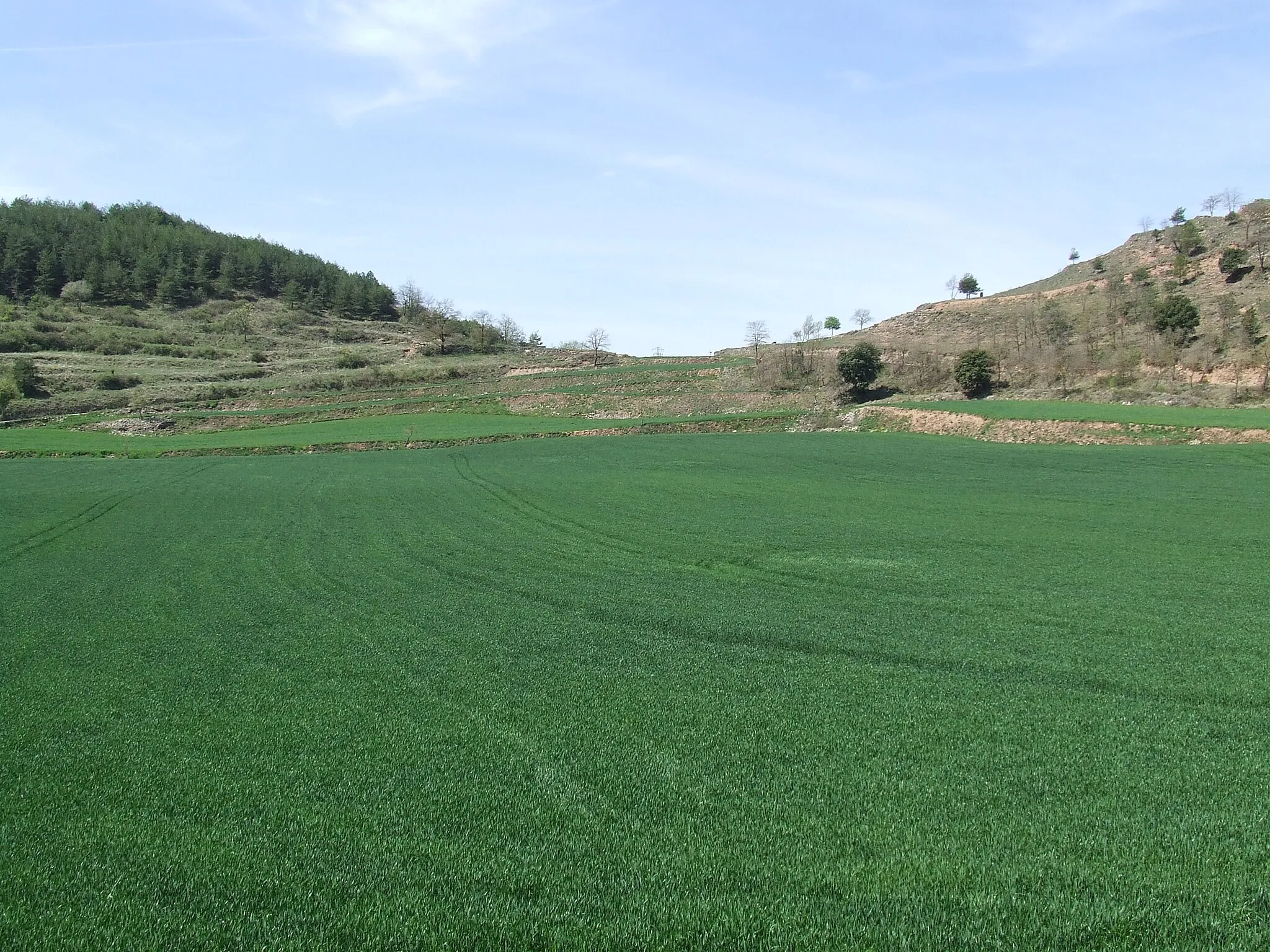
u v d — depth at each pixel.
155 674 13.62
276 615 17.45
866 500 34.28
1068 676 12.80
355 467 50.19
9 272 153.88
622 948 6.34
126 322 144.38
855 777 9.31
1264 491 34.06
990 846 7.73
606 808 8.65
